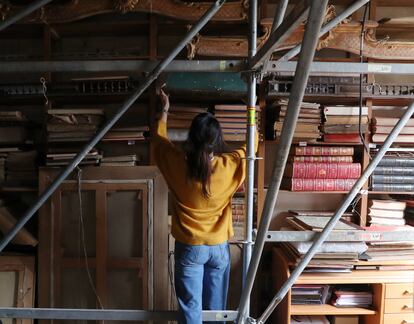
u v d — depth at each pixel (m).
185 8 1.77
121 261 1.75
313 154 1.89
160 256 1.75
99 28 1.98
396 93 1.83
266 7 1.91
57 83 1.85
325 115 1.85
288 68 1.23
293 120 0.82
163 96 1.48
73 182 1.76
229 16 1.76
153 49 1.91
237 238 1.89
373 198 2.13
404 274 1.78
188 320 1.25
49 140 1.81
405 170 1.90
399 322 1.73
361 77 1.77
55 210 1.77
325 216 2.00
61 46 2.14
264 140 1.88
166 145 1.33
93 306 1.76
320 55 2.12
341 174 1.89
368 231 1.44
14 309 1.29
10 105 2.12
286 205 2.22
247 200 1.23
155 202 1.75
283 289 1.23
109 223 1.77
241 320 1.21
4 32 2.03
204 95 1.79
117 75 1.91
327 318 1.89
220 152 1.30
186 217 1.29
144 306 1.74
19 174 1.89
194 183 1.23
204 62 1.21
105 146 2.07
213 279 1.35
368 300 1.81
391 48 1.78
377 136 1.86
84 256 1.77
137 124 1.97
